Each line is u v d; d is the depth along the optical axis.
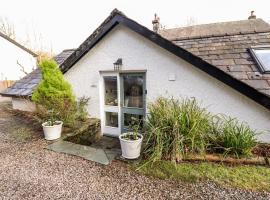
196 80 5.14
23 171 3.71
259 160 3.82
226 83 4.66
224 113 4.93
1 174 3.61
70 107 6.23
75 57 6.62
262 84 4.46
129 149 4.08
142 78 5.91
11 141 5.25
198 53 5.93
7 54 17.00
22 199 2.92
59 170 3.75
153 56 5.57
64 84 6.14
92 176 3.55
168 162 3.90
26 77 10.35
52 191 3.11
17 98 9.04
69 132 5.77
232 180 3.32
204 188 3.14
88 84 6.79
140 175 3.56
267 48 5.39
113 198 2.94
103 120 6.77
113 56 6.17
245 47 5.70
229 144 4.08
